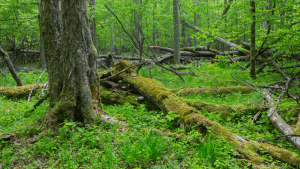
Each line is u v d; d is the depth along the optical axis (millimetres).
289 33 7297
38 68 14516
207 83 8453
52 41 4176
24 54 18047
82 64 4086
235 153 3213
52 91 4215
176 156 3293
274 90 6457
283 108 4953
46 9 4129
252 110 5137
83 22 4059
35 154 3264
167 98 5152
